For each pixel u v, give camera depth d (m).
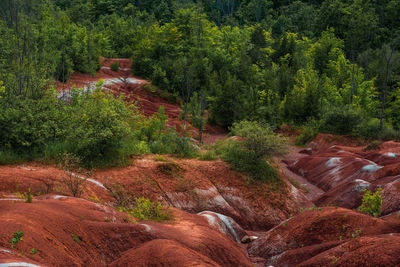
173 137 18.70
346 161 22.39
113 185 12.23
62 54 36.16
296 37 84.31
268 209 15.71
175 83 52.75
